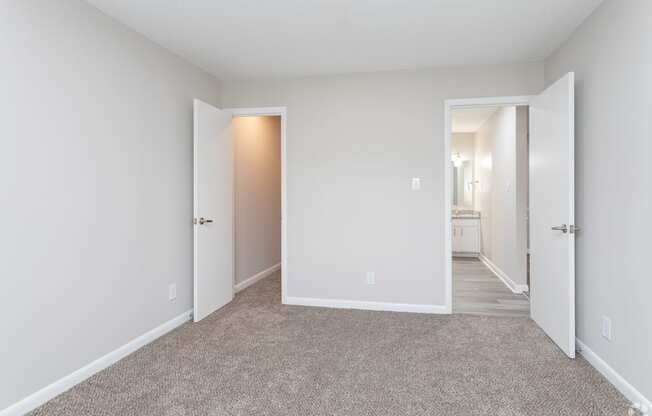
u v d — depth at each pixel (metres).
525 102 3.40
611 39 2.22
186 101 3.36
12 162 1.88
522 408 1.97
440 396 2.09
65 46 2.16
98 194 2.40
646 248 1.91
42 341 2.04
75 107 2.23
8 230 1.86
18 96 1.90
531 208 3.30
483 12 2.46
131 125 2.69
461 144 7.48
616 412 1.93
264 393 2.12
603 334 2.33
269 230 5.50
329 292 3.81
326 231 3.80
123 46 2.62
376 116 3.67
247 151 4.78
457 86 3.51
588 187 2.51
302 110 3.82
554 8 2.40
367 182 3.71
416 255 3.62
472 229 6.91
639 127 1.96
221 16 2.52
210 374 2.35
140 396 2.10
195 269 3.29
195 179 3.27
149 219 2.88
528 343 2.84
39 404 2.01
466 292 4.47
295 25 2.66
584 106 2.57
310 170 3.82
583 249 2.58
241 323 3.29
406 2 2.34
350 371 2.39
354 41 2.94
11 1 1.87
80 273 2.27
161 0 2.30
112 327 2.52
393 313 3.58
